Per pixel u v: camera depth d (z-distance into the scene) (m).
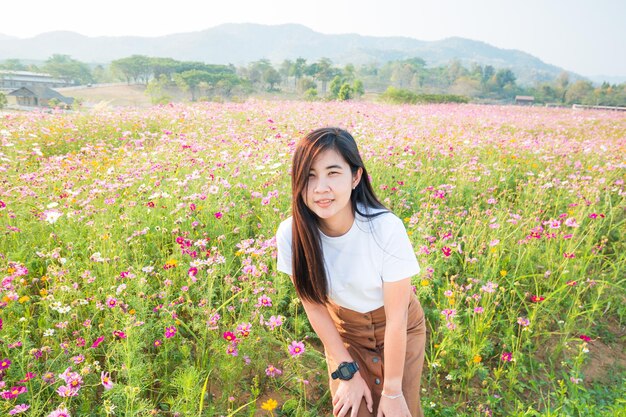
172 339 2.68
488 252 3.70
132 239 3.57
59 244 3.63
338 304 2.09
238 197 4.63
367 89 165.25
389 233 1.89
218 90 122.44
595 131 11.89
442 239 3.63
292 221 1.97
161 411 2.37
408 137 7.29
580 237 4.11
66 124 8.66
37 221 3.91
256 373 2.67
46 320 2.64
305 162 1.79
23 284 3.01
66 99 75.62
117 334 2.39
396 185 5.01
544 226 4.45
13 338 2.53
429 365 2.73
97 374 2.49
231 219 4.23
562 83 165.25
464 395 2.69
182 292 2.84
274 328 2.71
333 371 2.08
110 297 2.61
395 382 1.92
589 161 6.46
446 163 6.25
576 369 2.76
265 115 10.91
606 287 3.59
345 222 1.92
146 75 152.25
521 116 15.60
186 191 4.53
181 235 3.81
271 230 3.85
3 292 2.73
